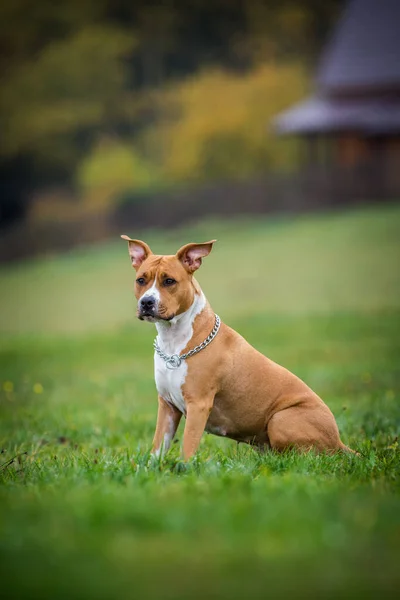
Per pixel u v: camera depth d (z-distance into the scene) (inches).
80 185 2261.3
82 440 348.5
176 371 273.6
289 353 701.3
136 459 256.1
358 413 393.4
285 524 179.3
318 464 254.1
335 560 163.6
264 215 1852.9
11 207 2253.9
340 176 1849.2
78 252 1809.8
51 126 2289.6
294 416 284.4
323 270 1243.8
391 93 1951.3
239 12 2674.7
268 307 1032.8
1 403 494.9
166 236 1756.9
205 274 1301.7
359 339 775.1
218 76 2253.9
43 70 2331.4
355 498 200.7
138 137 2314.2
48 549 167.2
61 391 546.9
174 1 2655.0
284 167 2160.4
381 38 1989.4
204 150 2145.7
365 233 1471.5
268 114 2160.4
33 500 200.4
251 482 219.1
